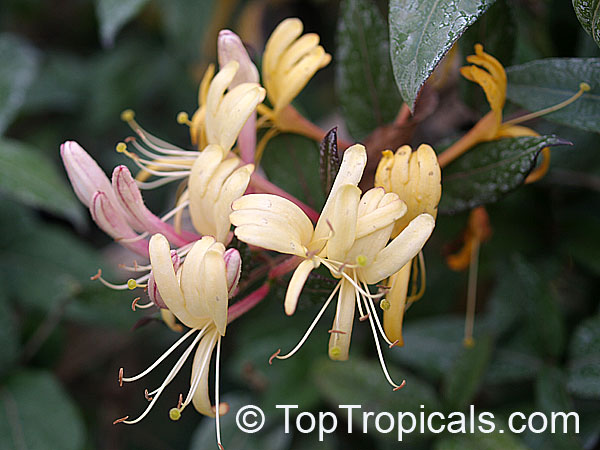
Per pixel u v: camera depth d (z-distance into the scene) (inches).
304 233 11.1
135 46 21.2
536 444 13.7
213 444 15.6
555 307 14.1
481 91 13.5
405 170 11.3
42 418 15.3
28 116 21.7
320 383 14.7
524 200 14.4
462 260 13.7
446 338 14.9
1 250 16.2
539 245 14.5
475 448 13.8
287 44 12.6
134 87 20.8
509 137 12.1
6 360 15.6
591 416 13.9
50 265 16.2
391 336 11.3
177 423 18.9
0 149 15.0
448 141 12.7
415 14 10.8
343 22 13.4
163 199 20.2
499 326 14.7
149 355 19.3
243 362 15.8
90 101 21.2
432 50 10.7
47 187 15.0
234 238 11.8
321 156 11.8
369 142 13.2
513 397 14.7
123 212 12.0
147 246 12.2
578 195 14.7
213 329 11.6
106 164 20.6
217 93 11.9
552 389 13.8
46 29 23.3
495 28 12.9
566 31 14.8
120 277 16.5
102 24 13.8
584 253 14.3
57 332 16.5
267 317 16.1
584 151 14.4
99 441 18.3
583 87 11.9
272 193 12.4
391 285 11.3
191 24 18.7
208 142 12.1
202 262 11.1
